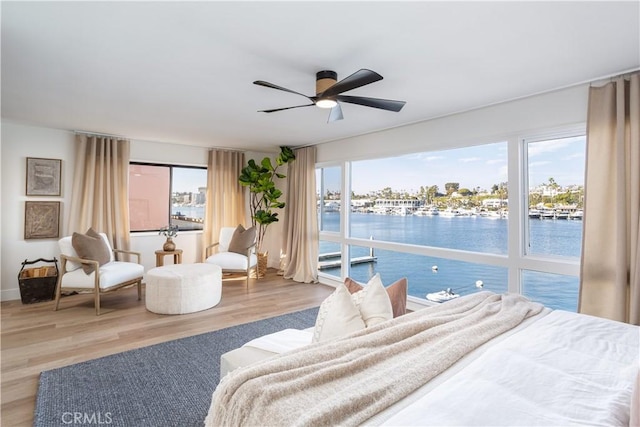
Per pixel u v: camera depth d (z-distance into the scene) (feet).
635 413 2.82
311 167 17.16
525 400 3.32
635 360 4.23
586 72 7.77
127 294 14.16
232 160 18.86
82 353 8.56
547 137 9.40
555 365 4.08
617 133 7.67
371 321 5.51
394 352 4.42
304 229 17.39
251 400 3.51
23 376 7.41
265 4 5.17
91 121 12.62
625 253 7.57
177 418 6.06
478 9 5.26
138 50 6.79
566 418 3.03
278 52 6.82
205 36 6.21
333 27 5.86
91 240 12.15
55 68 7.69
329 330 5.32
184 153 17.40
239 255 15.56
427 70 7.70
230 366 5.50
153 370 7.75
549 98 9.11
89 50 6.79
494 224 10.75
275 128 13.70
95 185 14.71
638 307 7.32
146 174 16.72
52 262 13.64
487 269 10.87
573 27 5.79
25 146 13.42
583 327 5.39
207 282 12.48
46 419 5.92
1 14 5.48
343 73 7.88
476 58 7.07
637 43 6.36
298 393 3.55
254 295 14.48
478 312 5.87
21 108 10.94
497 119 10.23
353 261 15.78
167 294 11.70
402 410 3.26
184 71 7.82
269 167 18.06
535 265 9.50
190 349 8.91
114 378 7.36
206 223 17.72
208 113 11.40
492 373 3.83
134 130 14.15
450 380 3.75
